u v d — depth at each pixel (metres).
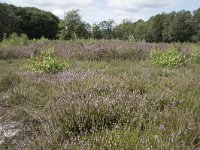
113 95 5.41
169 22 83.94
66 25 37.03
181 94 5.90
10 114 5.76
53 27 86.12
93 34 41.84
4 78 7.95
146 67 10.19
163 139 3.74
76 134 4.26
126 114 4.59
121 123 4.41
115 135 3.83
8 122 5.53
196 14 80.19
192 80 7.12
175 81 7.04
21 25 81.75
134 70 9.01
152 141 3.68
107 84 6.14
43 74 8.32
